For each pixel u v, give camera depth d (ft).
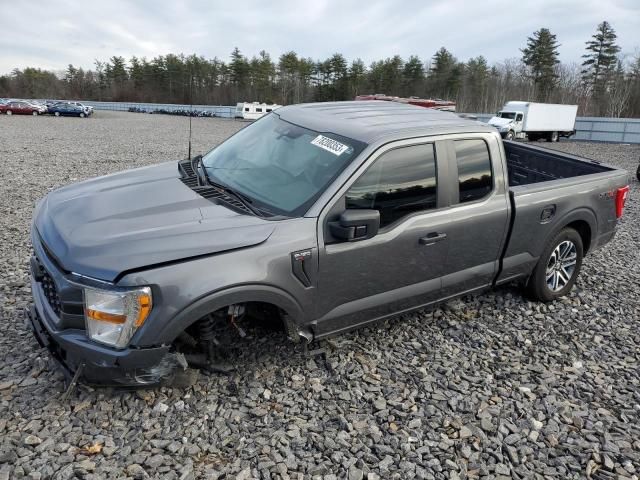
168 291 8.69
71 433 9.16
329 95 272.72
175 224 9.66
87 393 10.13
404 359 12.50
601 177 16.42
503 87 246.27
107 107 227.20
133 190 11.39
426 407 10.74
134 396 10.22
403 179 11.57
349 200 10.75
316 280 10.45
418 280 12.39
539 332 14.46
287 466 8.85
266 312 11.14
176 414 9.87
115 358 8.69
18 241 19.66
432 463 9.19
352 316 11.51
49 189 31.04
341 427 9.95
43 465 8.41
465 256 13.10
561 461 9.55
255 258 9.49
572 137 119.44
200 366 10.75
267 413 10.14
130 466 8.54
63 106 152.87
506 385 11.78
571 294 17.26
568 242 16.07
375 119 12.69
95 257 8.73
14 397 9.95
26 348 11.64
